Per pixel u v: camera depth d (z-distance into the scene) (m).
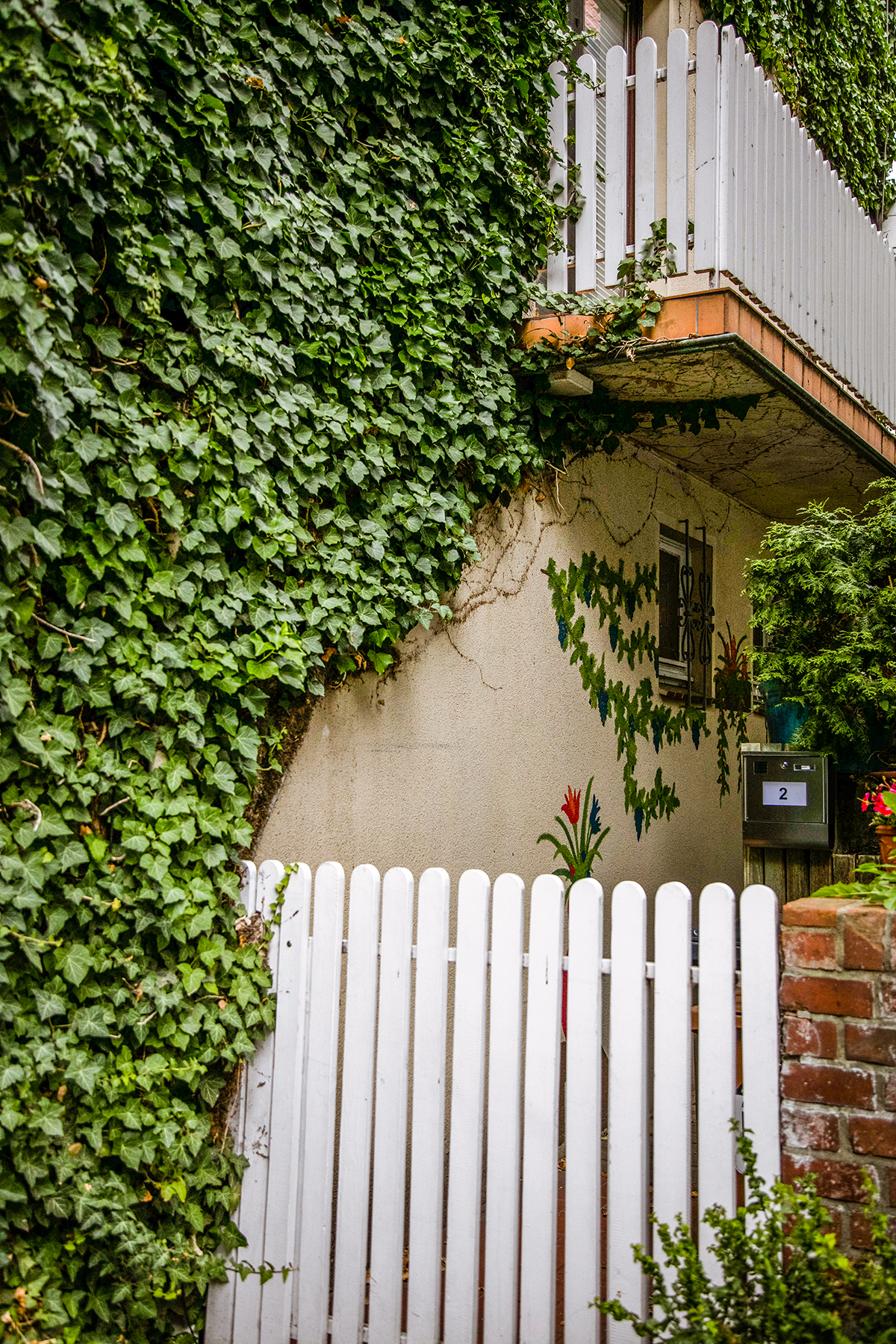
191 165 3.18
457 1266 2.73
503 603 4.84
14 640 2.60
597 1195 2.54
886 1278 1.95
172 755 3.03
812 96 8.01
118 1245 2.65
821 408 5.34
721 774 7.49
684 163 4.48
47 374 2.62
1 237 2.40
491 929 3.06
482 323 4.49
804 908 2.32
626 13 6.79
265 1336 2.96
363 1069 2.93
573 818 5.43
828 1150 2.25
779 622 4.82
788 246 5.01
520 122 4.80
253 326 3.42
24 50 2.48
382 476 3.86
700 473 6.90
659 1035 2.48
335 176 3.83
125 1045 2.82
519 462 4.65
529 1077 2.66
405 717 4.16
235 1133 3.12
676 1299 2.15
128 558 2.86
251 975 3.09
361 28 3.93
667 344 4.40
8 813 2.61
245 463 3.27
